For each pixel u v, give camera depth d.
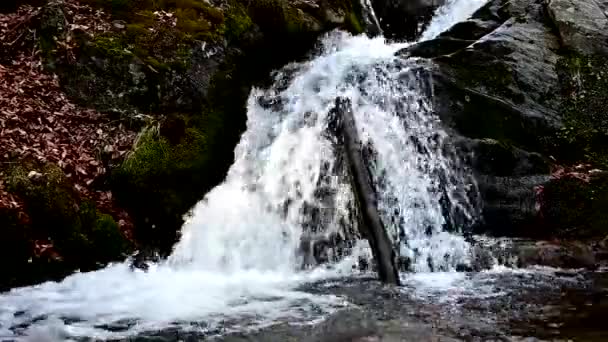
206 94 7.74
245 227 6.82
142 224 6.64
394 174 7.44
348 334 4.50
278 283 5.93
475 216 7.13
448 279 5.96
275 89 8.69
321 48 9.91
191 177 6.96
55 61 7.27
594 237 6.71
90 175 6.62
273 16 9.05
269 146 7.68
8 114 6.57
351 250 6.54
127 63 7.42
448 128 7.61
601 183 7.06
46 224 5.86
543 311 4.93
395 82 8.15
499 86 7.88
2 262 5.52
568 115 7.74
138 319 4.96
